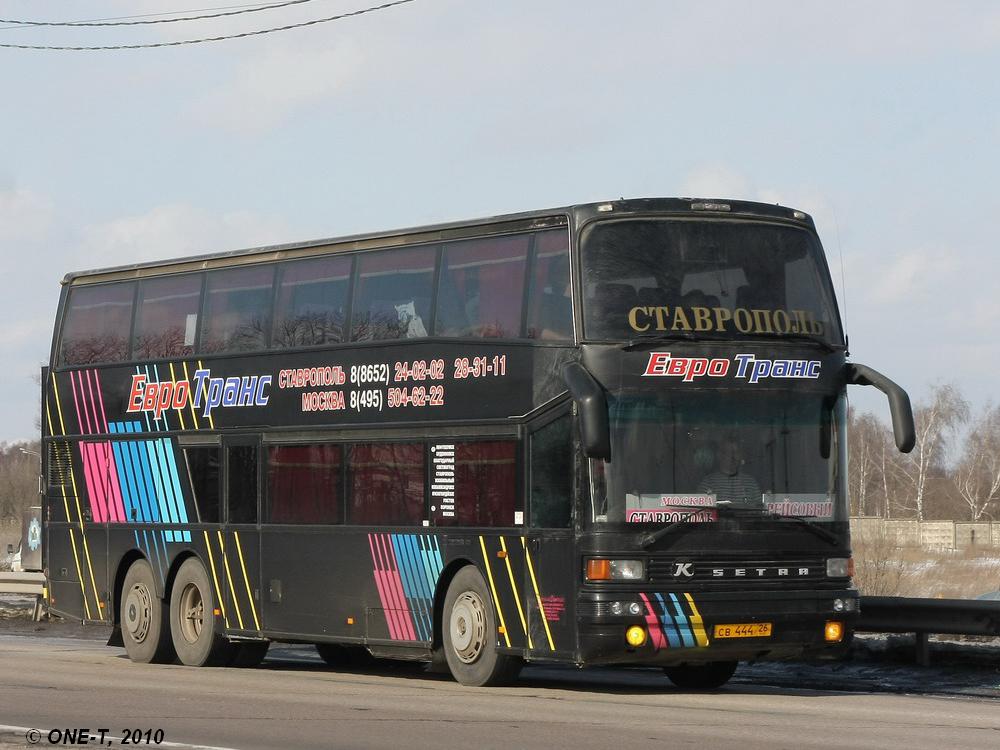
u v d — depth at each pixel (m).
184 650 49.91
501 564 39.62
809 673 45.38
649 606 36.84
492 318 40.47
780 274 39.19
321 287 46.12
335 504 44.81
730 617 37.41
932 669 45.16
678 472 37.53
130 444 52.31
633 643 36.72
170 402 50.88
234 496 48.31
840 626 38.75
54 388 55.72
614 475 37.12
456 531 40.91
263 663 52.66
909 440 38.25
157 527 51.03
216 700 37.12
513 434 39.47
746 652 37.88
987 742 29.22
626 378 37.50
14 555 101.12
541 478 38.66
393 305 43.62
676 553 37.28
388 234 44.12
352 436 44.38
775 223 39.44
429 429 41.94
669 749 28.17
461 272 41.66
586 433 36.22
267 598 46.94
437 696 38.22
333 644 51.44
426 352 42.31
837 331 39.69
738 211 39.16
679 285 38.25
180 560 50.47
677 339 37.84
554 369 38.47
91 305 54.78
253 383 47.94
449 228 42.19
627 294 37.97
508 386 39.72
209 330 49.81
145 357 52.09
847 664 46.62
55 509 55.34
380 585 43.31
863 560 69.06
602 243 38.22
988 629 43.34
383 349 43.66
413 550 42.25
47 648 57.28
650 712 34.41
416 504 42.19
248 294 48.69
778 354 38.59
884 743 28.95
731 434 38.03
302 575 45.81
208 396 49.50
